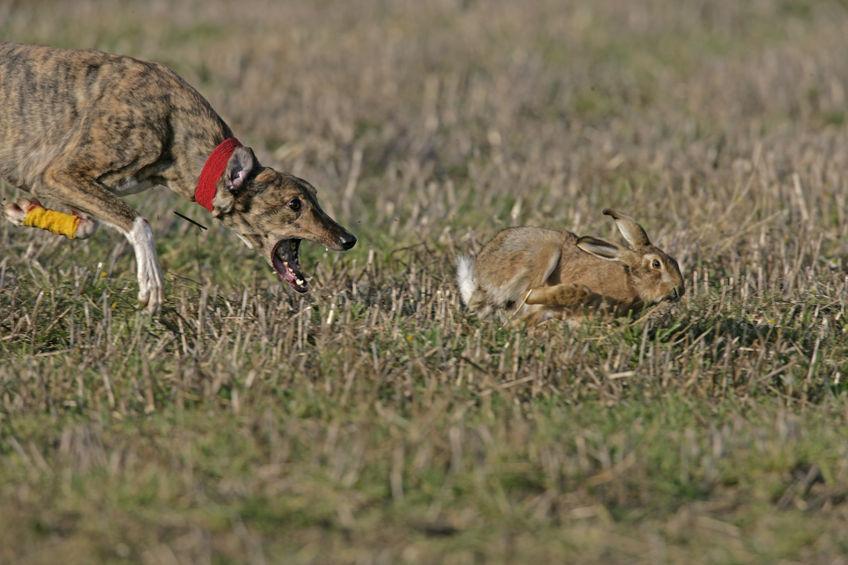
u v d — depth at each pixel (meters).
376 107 38.59
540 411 16.67
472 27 50.69
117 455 14.65
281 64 43.59
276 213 20.31
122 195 20.53
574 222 25.69
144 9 52.56
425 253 23.84
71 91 20.06
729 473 14.88
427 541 13.23
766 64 43.56
